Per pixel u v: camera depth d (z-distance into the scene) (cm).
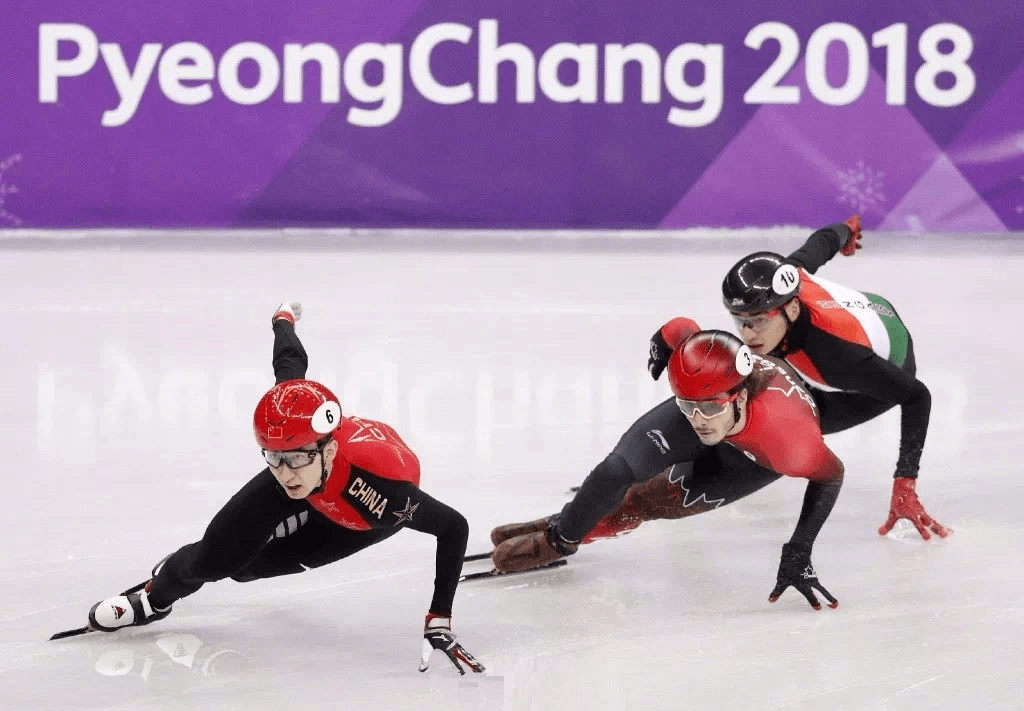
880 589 1076
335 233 2956
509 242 2902
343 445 892
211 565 916
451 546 917
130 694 874
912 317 2150
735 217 2947
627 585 1097
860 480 1383
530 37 2881
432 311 2189
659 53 2886
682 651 951
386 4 2855
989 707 851
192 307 2202
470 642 972
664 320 2127
